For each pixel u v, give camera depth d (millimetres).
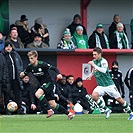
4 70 54188
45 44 62844
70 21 67750
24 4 66062
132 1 70125
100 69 47469
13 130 36438
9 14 65250
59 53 65625
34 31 62312
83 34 65375
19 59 55469
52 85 44688
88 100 60656
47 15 67062
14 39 60500
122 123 43031
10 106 54250
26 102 57562
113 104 62125
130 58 70062
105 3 69062
